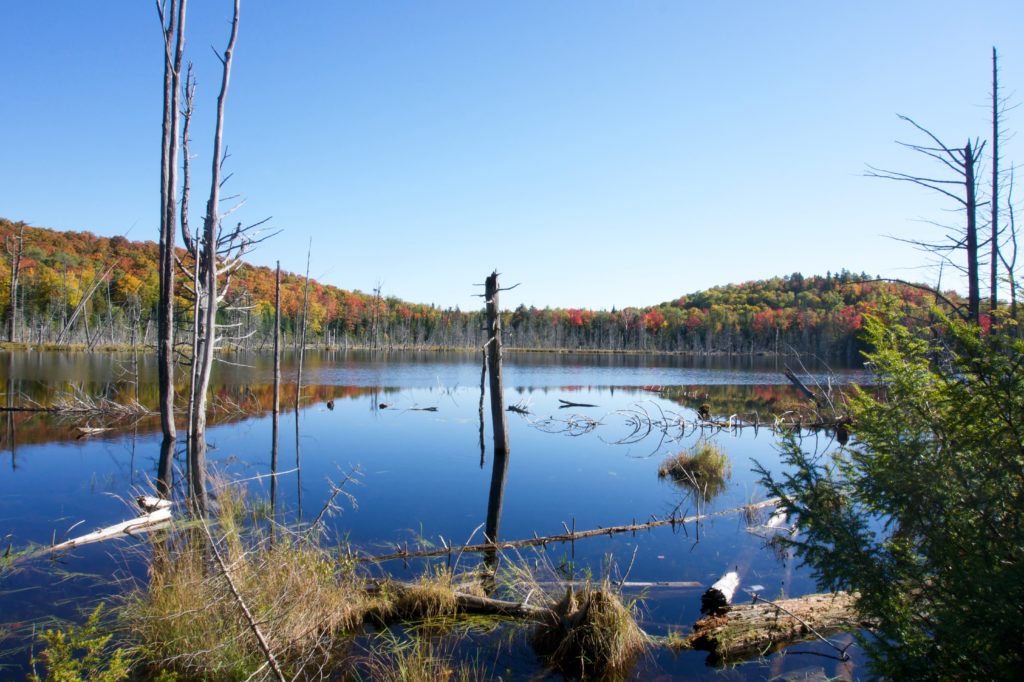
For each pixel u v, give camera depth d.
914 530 3.36
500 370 14.34
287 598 4.90
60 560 6.73
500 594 6.11
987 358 3.19
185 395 23.27
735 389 34.19
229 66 9.65
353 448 14.86
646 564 7.08
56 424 17.09
